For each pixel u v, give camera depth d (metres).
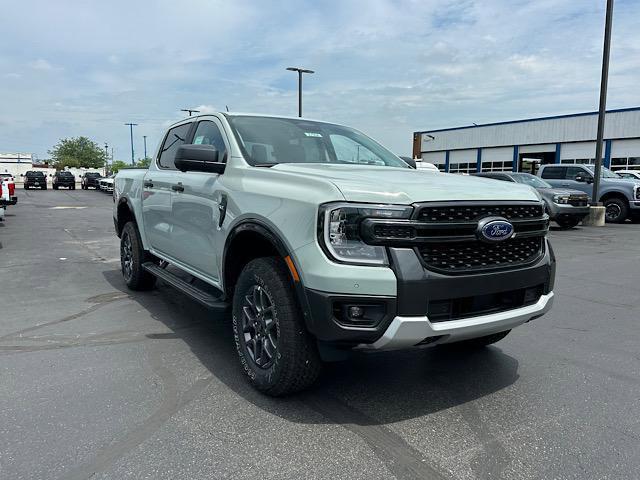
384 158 4.80
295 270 2.92
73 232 12.82
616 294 6.41
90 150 92.50
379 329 2.72
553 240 12.15
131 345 4.30
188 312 5.34
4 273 7.40
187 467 2.52
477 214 2.97
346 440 2.80
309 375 3.11
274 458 2.61
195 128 4.90
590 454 2.69
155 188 5.30
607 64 15.82
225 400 3.27
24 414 3.05
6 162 78.25
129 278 6.25
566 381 3.66
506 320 3.06
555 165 18.81
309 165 3.83
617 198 17.17
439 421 3.04
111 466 2.52
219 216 3.84
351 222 2.76
